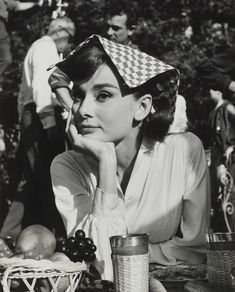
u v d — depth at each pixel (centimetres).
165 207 333
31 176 629
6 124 845
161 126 333
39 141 613
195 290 270
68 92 535
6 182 794
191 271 303
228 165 700
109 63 318
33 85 598
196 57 1171
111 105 318
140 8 1252
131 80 313
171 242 337
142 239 257
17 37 1120
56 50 608
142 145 334
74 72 319
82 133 322
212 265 270
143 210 331
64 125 596
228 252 268
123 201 327
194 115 1108
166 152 338
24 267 251
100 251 306
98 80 317
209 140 759
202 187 342
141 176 332
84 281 281
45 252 269
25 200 631
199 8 1284
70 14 1173
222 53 638
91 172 342
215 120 724
